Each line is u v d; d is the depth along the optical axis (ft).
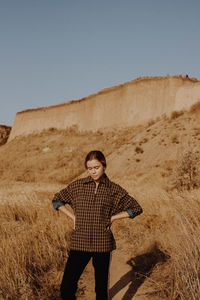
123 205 8.27
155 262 13.76
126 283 12.10
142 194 31.73
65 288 8.04
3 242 14.93
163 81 150.51
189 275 10.00
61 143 166.81
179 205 17.72
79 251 7.99
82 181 8.41
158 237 16.49
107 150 138.00
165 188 50.42
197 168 47.78
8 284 10.50
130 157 104.37
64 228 19.35
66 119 192.44
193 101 126.21
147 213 22.70
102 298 8.11
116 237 20.04
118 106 165.07
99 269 8.02
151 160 95.50
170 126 114.11
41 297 10.67
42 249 15.15
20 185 104.47
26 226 18.72
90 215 7.95
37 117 212.02
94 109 177.68
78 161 135.54
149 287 11.25
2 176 144.66
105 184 8.20
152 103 150.10
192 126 108.17
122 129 153.38
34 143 186.29
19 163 155.53
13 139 215.10
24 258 13.44
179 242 12.26
